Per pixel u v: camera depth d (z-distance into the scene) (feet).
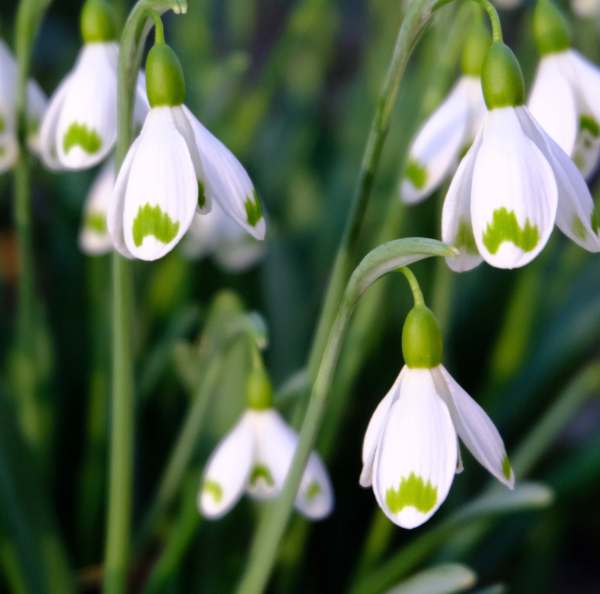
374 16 2.95
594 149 1.55
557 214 1.44
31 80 1.73
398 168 2.25
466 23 1.69
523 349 2.06
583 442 2.45
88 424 2.07
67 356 2.15
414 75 2.70
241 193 1.46
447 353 1.84
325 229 2.37
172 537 1.76
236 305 1.81
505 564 2.13
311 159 2.89
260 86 2.43
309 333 2.10
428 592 1.59
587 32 2.19
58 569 1.74
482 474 2.05
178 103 1.47
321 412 1.50
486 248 1.41
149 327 2.11
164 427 2.08
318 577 2.06
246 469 1.59
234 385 1.83
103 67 1.58
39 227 2.68
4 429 1.74
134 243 1.45
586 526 2.38
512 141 1.43
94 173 2.31
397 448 1.42
